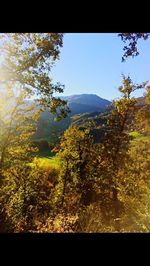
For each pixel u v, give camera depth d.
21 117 23.70
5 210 12.77
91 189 36.09
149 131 27.80
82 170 36.22
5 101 22.78
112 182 32.81
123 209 32.03
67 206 34.41
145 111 27.42
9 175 24.70
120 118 31.47
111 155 32.38
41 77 17.84
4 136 23.67
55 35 17.06
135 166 30.53
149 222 10.36
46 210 24.33
